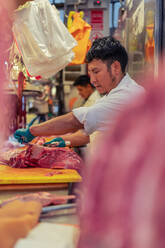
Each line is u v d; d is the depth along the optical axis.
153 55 2.15
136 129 0.36
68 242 0.73
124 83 1.92
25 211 0.91
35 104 4.86
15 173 1.70
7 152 1.95
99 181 0.37
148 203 0.34
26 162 1.84
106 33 4.14
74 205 1.04
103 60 1.91
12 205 0.98
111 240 0.35
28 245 0.69
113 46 1.90
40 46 2.14
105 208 0.36
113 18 4.31
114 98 1.82
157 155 0.34
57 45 2.19
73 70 5.73
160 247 0.32
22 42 2.13
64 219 0.97
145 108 0.36
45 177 1.58
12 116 2.39
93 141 1.95
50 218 0.98
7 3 1.49
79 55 3.30
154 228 0.33
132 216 0.34
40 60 2.19
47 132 1.89
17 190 1.57
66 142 2.30
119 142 0.37
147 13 2.39
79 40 3.29
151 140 0.35
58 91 5.82
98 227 0.36
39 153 1.86
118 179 0.36
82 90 4.11
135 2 2.91
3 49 1.50
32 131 1.91
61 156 1.87
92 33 4.13
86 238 0.37
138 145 0.35
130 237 0.34
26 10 2.06
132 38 3.02
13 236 0.75
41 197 1.18
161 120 0.35
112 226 0.35
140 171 0.35
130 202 0.35
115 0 4.24
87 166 0.42
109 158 0.37
